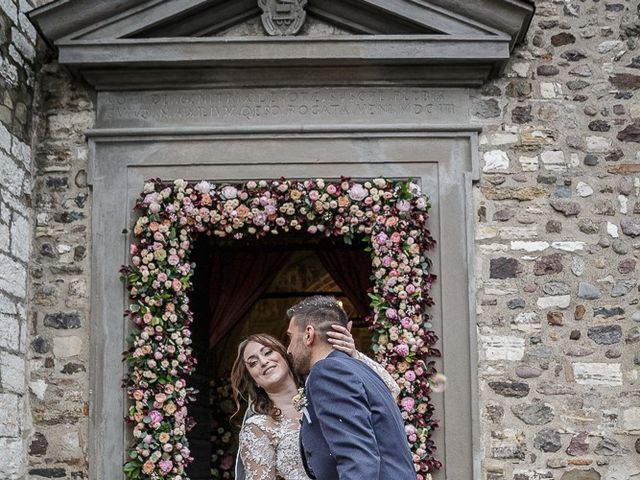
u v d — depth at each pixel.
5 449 5.34
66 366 5.73
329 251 7.01
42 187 5.92
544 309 5.74
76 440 5.65
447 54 5.76
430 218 5.83
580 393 5.66
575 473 5.57
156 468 5.52
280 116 5.94
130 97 5.98
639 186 5.88
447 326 5.71
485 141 5.92
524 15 5.71
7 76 5.61
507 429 5.62
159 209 5.76
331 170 5.87
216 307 7.04
